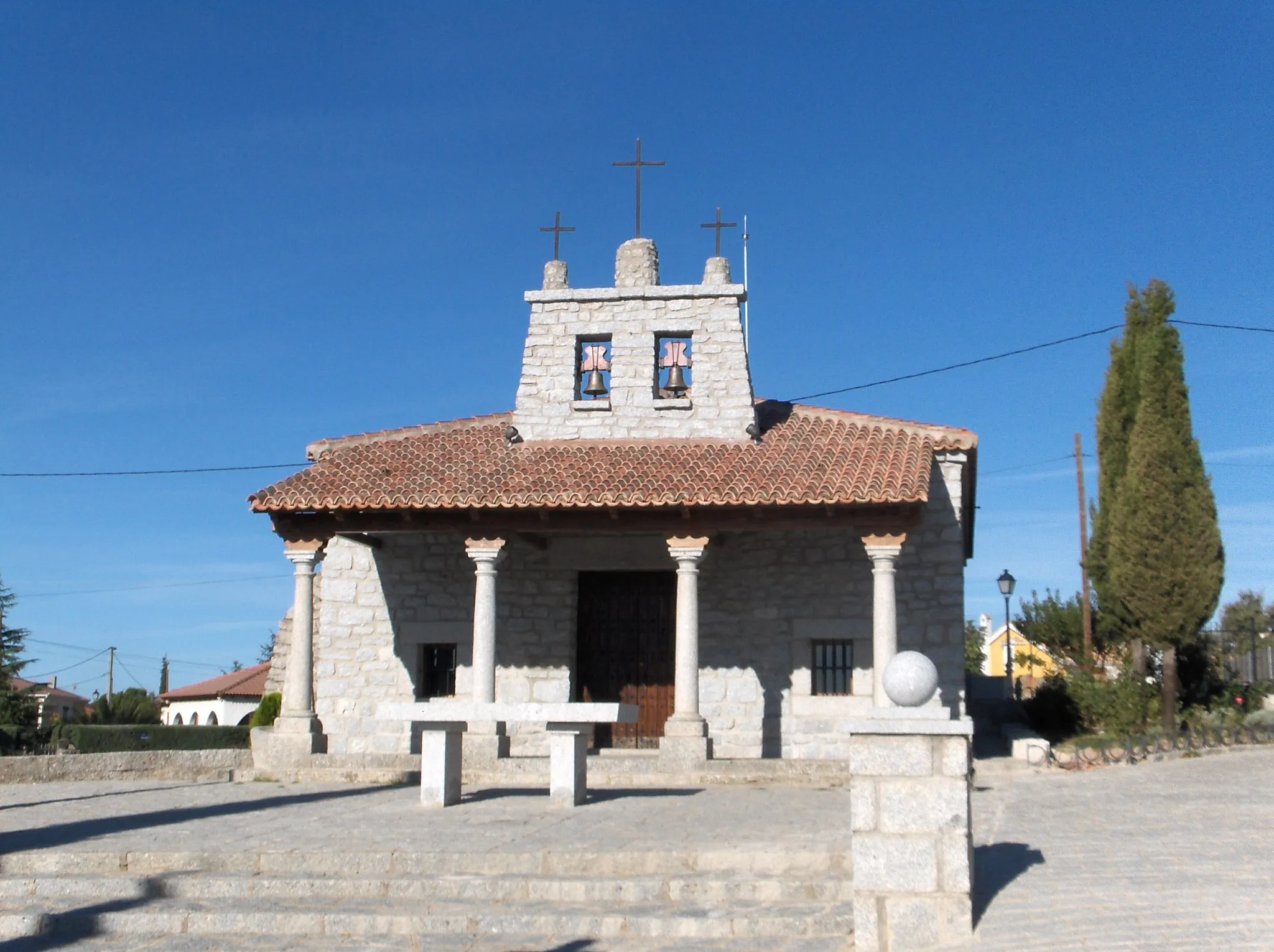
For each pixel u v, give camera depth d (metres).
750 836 12.21
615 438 23.03
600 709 15.09
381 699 23.48
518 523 20.59
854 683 22.14
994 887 9.87
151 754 20.75
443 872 11.09
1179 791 15.16
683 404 22.92
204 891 10.83
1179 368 23.70
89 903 10.66
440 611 23.56
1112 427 28.58
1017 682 35.56
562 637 23.19
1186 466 23.22
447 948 9.45
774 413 24.33
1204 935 8.30
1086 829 12.36
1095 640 32.16
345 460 22.67
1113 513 24.19
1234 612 34.03
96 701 47.84
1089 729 25.39
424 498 20.41
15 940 10.02
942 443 22.06
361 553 24.03
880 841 8.96
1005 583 30.53
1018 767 19.45
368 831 12.96
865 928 8.89
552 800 15.23
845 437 22.38
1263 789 15.01
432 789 15.23
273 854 11.44
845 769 18.28
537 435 23.25
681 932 9.59
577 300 23.59
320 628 23.91
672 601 23.45
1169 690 23.27
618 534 22.94
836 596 22.33
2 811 15.71
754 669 22.47
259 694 53.47
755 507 19.83
